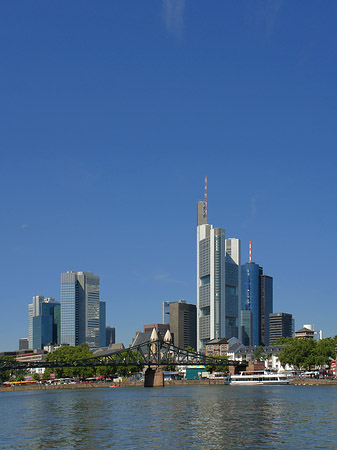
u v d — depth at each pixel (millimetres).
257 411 143500
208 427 114875
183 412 144875
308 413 136625
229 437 101562
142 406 166125
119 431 111750
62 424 125188
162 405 167875
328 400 174875
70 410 158625
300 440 97000
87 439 102562
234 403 169250
